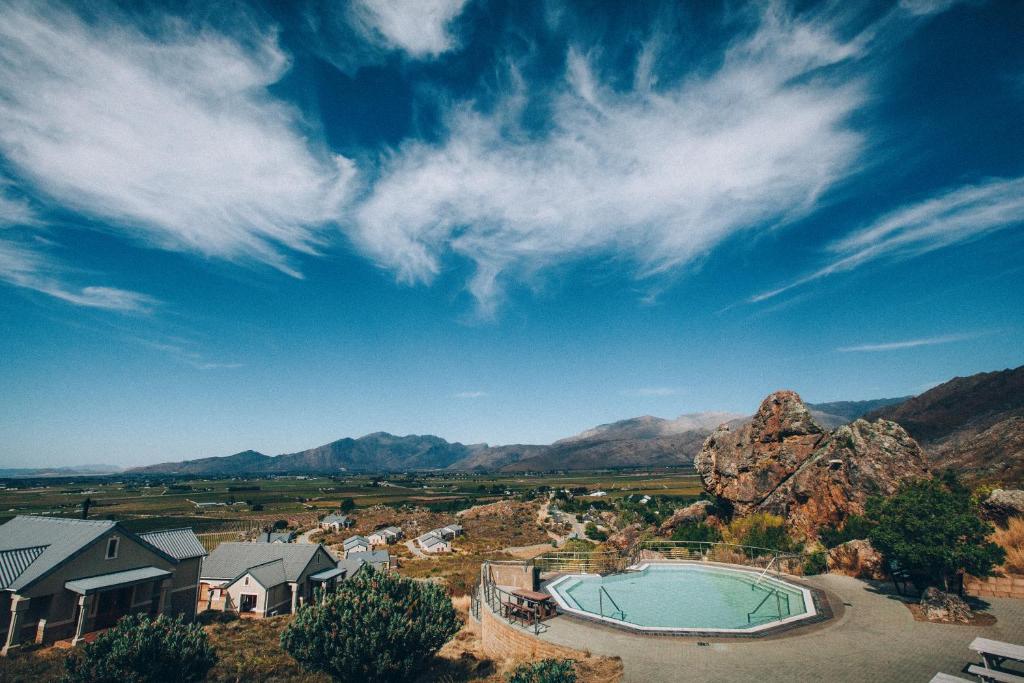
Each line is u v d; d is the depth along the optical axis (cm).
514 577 2605
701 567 3002
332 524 14138
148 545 3797
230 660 2955
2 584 3003
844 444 3781
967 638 1591
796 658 1518
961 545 1848
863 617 1872
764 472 4156
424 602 2264
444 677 2011
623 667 1518
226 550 5316
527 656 1848
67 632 3194
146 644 2066
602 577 2850
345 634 2059
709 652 1609
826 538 3203
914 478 3394
